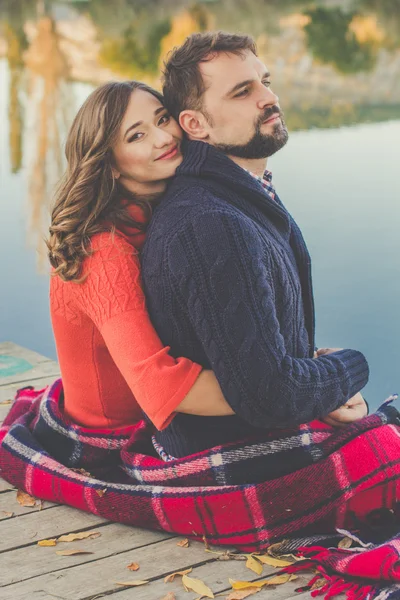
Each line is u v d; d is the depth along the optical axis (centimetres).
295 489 228
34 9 2297
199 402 223
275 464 230
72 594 217
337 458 228
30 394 315
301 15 1862
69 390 265
